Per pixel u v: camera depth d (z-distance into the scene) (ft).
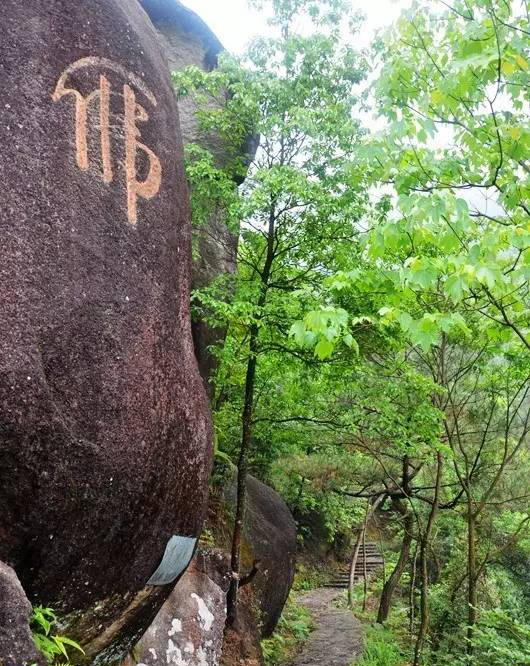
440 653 29.58
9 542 8.45
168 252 11.14
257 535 30.45
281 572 30.66
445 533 42.32
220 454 28.91
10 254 8.53
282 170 22.41
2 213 8.59
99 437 9.09
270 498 34.47
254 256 27.02
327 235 23.67
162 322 10.68
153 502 10.22
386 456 36.73
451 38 14.05
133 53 11.33
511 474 33.83
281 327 23.68
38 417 8.36
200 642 14.46
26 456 8.29
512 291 12.30
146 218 10.71
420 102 13.48
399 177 13.38
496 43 12.47
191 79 25.03
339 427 27.35
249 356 24.40
